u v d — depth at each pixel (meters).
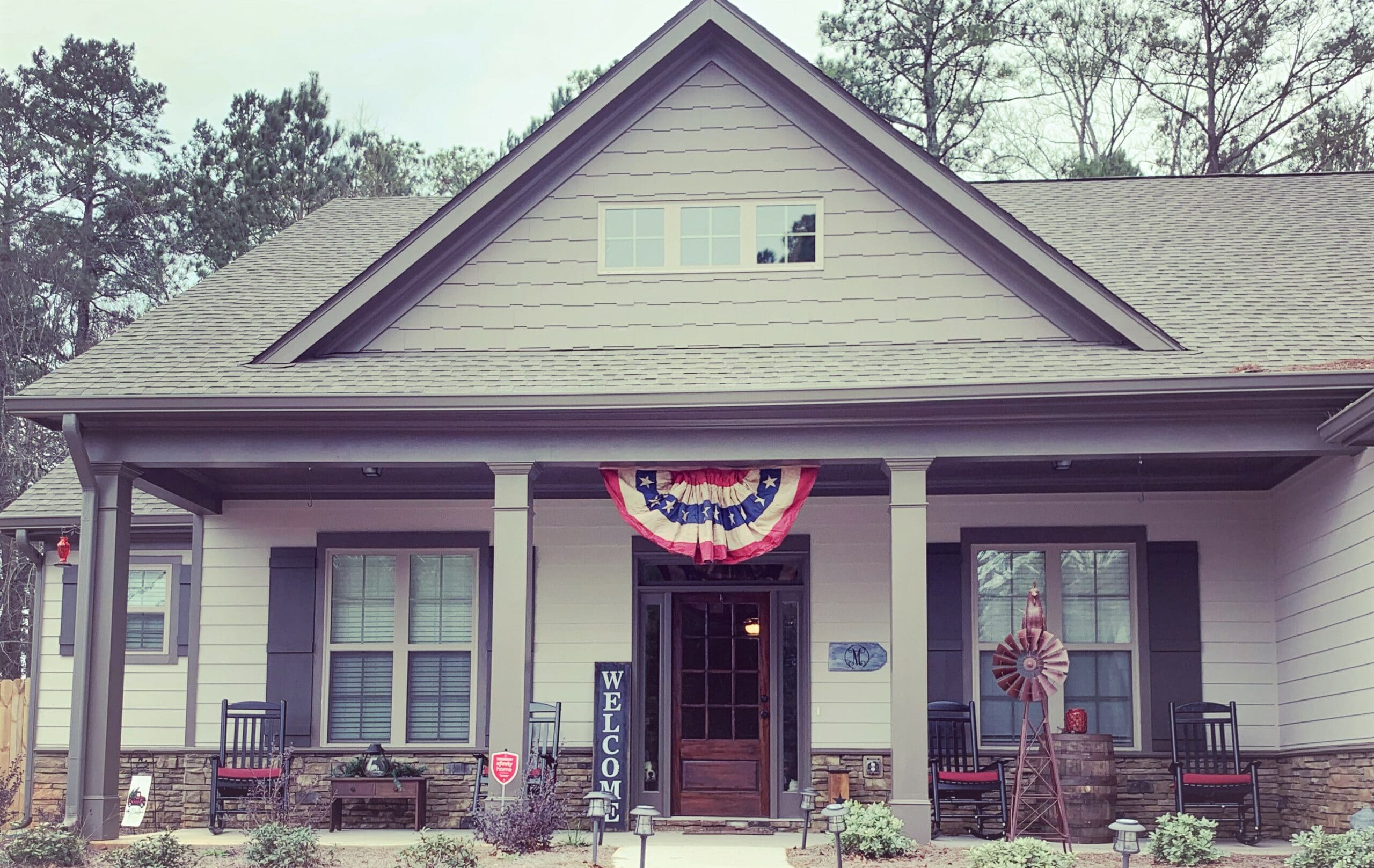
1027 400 11.20
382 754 13.52
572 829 13.27
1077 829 12.28
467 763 13.74
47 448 32.25
